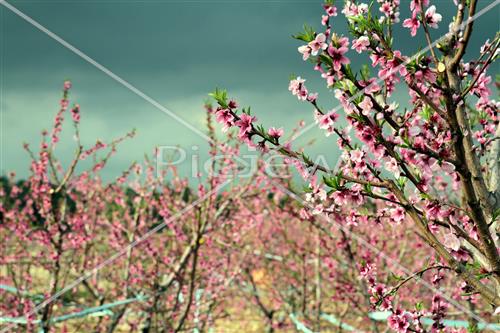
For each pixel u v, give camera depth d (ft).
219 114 8.92
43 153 25.77
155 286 25.57
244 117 8.89
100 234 34.06
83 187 33.30
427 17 8.64
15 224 28.66
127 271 28.09
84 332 28.22
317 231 26.23
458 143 8.05
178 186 31.50
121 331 31.73
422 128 8.70
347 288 23.43
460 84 8.91
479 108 11.05
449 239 8.77
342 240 21.09
